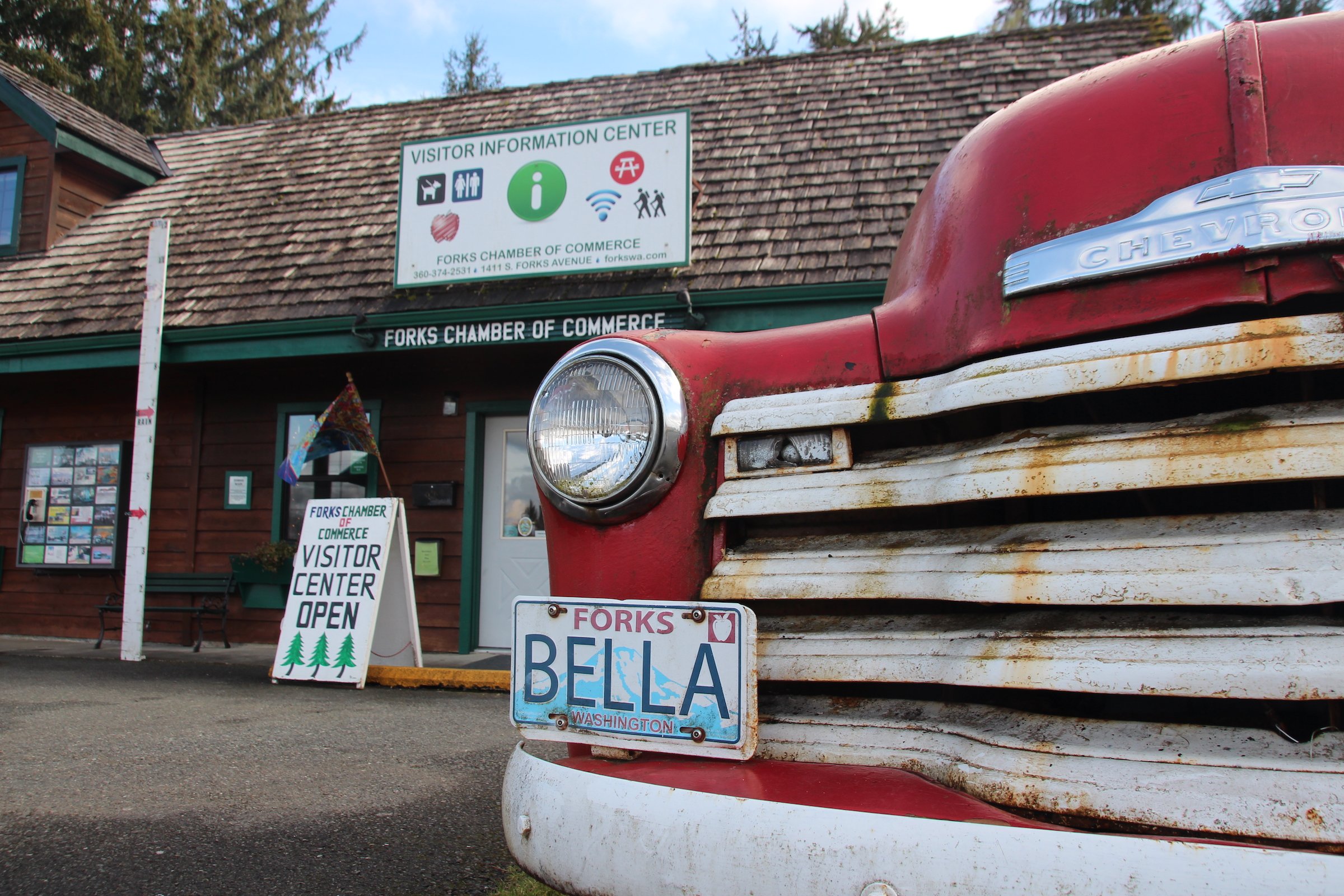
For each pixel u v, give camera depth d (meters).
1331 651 1.06
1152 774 1.11
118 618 8.38
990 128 1.59
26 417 8.80
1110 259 1.29
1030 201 1.41
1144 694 1.17
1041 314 1.34
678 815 1.20
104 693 5.32
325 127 10.38
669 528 1.53
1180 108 1.32
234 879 2.43
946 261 1.53
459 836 2.78
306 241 8.31
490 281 7.27
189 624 8.09
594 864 1.25
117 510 8.37
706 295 6.55
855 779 1.26
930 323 1.50
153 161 10.30
